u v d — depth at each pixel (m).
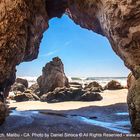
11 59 12.90
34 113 16.97
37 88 30.78
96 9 16.72
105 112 17.92
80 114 17.09
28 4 14.45
